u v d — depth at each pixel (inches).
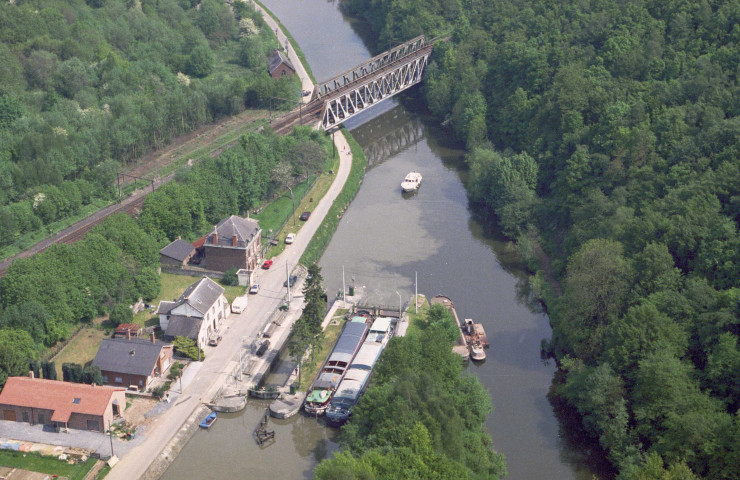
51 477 6855.3
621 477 6747.1
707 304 7652.6
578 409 7637.8
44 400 7426.2
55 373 7834.6
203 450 7470.5
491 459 6865.2
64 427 7416.3
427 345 7647.6
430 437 6368.1
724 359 7027.6
